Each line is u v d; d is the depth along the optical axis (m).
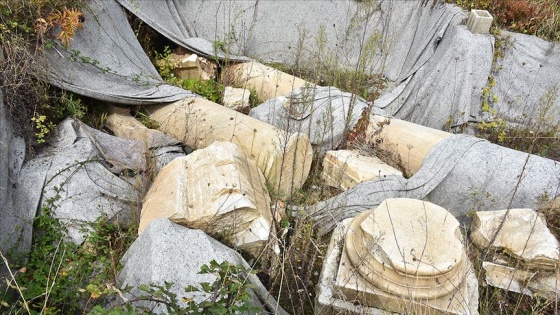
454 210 4.74
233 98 5.98
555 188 4.42
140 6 6.36
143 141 4.82
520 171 4.49
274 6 7.43
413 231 3.41
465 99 6.08
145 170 4.58
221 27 7.49
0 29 4.38
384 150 5.22
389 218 3.50
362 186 4.65
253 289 3.38
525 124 6.38
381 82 6.82
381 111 5.58
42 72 4.53
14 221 3.75
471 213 4.48
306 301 3.89
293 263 4.07
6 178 3.79
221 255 3.37
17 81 4.26
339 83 6.69
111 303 3.17
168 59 6.44
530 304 3.84
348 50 7.32
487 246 4.09
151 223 3.46
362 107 5.41
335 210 4.57
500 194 4.53
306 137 4.78
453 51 6.05
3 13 4.45
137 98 5.30
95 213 4.02
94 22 5.38
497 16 6.46
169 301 2.83
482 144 4.73
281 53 7.55
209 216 3.72
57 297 3.35
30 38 4.66
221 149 4.20
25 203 3.87
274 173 4.66
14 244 3.65
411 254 3.26
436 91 6.16
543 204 4.43
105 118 5.29
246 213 3.83
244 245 3.88
